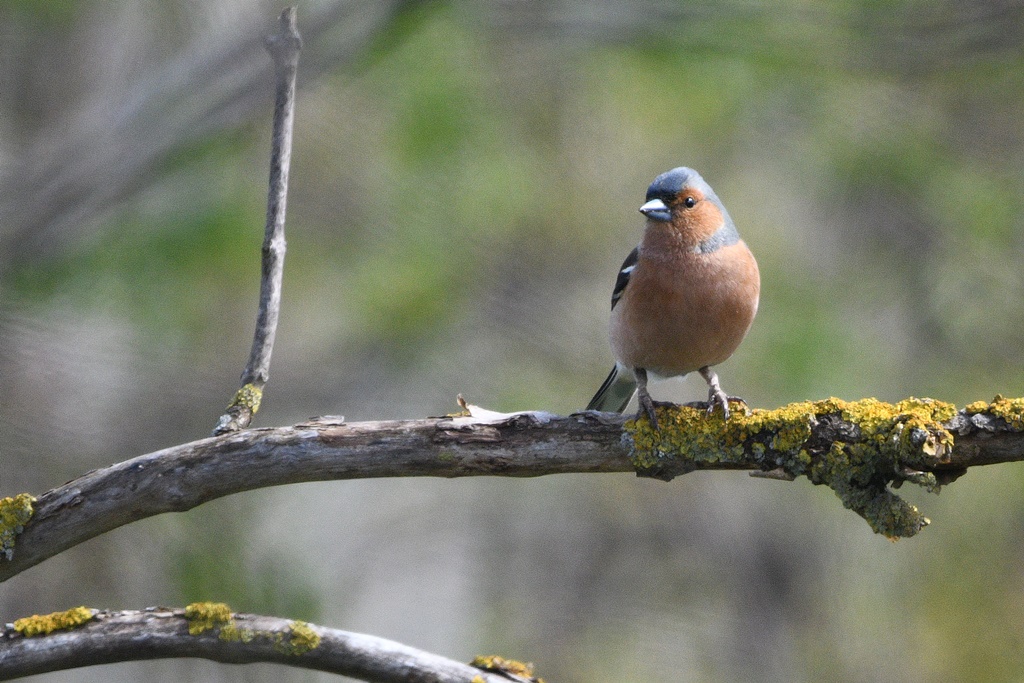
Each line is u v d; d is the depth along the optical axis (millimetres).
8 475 10719
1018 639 14148
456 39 10938
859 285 12750
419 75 11141
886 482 6086
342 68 10031
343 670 5758
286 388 12844
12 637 5711
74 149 10484
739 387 12188
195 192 10727
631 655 14898
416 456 6250
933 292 12797
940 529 14266
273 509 12273
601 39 10469
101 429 11453
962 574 14383
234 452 6184
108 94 11281
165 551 10352
